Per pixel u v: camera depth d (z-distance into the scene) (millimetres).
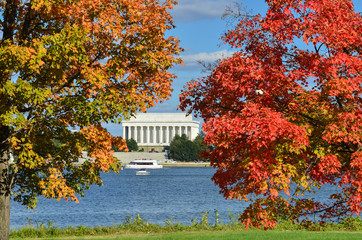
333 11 21531
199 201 107438
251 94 22922
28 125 26625
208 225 44656
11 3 27766
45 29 28203
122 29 26078
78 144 28781
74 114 27297
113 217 77188
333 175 23641
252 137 19969
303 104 22219
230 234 36938
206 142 20953
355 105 22328
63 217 77625
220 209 82875
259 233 37281
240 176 22469
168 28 27797
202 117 24781
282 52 22797
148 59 26859
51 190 26969
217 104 24312
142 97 27500
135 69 27891
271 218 22234
